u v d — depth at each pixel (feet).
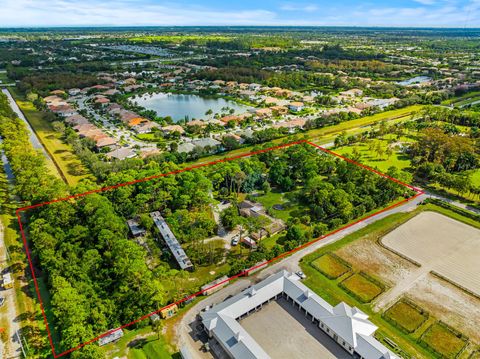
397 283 333.01
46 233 339.16
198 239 370.32
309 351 263.29
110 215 374.22
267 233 403.13
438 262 362.94
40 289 313.12
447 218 443.73
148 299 293.02
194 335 273.75
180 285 324.39
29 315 285.43
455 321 292.20
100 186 464.24
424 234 409.28
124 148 636.89
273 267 351.05
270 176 529.45
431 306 306.96
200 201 435.94
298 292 304.09
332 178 514.27
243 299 291.38
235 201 472.03
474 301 313.53
